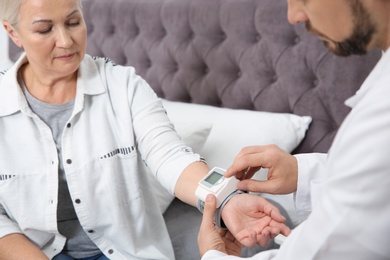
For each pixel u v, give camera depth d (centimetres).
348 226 64
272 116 178
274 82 188
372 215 62
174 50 215
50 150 123
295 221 155
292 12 77
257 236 102
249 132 173
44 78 122
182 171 121
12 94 121
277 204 157
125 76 131
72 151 123
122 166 128
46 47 114
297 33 175
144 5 224
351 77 164
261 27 183
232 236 112
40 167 123
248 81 192
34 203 124
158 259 130
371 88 68
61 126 125
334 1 70
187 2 207
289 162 111
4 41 306
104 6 242
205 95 210
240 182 112
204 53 204
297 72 177
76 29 117
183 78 215
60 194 126
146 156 127
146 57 232
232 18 191
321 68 169
